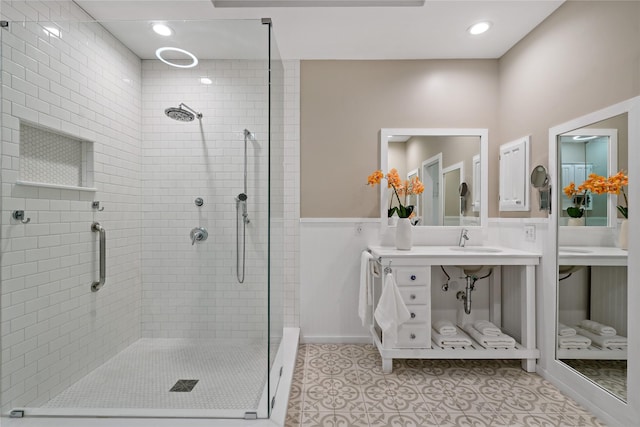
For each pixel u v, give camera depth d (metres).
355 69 3.14
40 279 1.88
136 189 2.07
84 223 2.01
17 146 1.82
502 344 2.52
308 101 3.15
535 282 2.53
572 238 2.17
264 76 1.96
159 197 2.06
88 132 2.02
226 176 2.01
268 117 1.95
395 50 2.97
